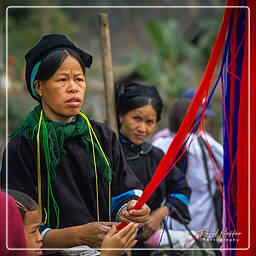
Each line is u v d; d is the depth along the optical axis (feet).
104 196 13.17
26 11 101.71
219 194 20.26
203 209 20.11
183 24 151.33
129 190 13.69
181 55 78.48
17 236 10.32
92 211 13.08
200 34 78.43
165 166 12.33
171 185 18.61
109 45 17.75
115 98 18.71
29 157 12.70
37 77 12.65
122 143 18.26
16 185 12.52
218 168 20.39
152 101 17.99
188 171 20.03
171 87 73.05
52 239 12.37
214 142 20.77
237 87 12.91
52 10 110.42
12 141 13.01
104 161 13.03
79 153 12.91
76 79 12.63
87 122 13.32
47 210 12.69
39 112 13.07
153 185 12.41
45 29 101.91
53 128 12.66
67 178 12.73
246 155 12.71
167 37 72.33
